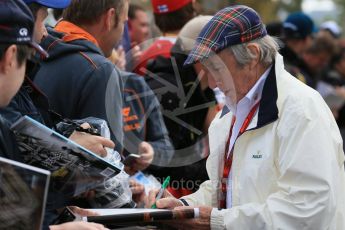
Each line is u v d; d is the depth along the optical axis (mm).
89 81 2785
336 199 2398
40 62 2844
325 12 22766
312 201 2344
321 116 2420
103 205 2604
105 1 3025
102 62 2836
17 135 2166
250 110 2570
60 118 2570
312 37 6816
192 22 3533
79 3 3037
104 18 3051
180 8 4070
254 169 2492
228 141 2732
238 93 2578
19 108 2346
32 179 1847
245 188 2516
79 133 2500
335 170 2402
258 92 2549
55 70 2828
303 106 2422
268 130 2488
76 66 2814
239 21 2514
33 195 1847
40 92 2488
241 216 2441
